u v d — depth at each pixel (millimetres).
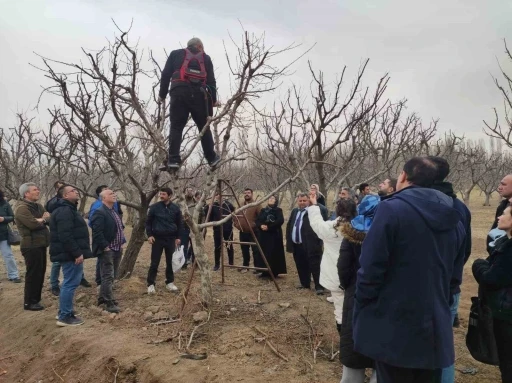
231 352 4438
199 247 5551
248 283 7598
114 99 5566
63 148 10898
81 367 4723
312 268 6836
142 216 7691
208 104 4902
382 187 5227
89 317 5883
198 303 5762
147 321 5484
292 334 4891
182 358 4336
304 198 7191
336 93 6277
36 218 6406
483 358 3488
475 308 3578
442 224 2508
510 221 3314
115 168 7195
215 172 5836
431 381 2600
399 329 2480
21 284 8023
